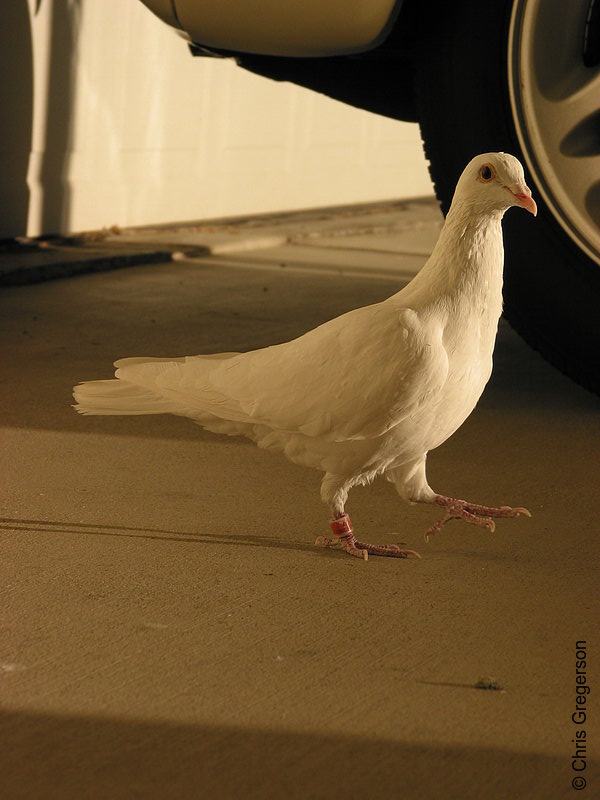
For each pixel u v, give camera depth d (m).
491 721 3.62
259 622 4.22
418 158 16.64
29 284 10.16
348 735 3.50
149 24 12.33
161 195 12.98
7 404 6.76
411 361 4.29
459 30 6.86
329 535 5.08
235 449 6.19
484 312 4.43
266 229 13.25
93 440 6.23
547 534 5.19
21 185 11.37
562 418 6.89
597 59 6.64
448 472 5.95
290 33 6.81
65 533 4.97
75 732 3.46
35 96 11.30
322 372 4.45
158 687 3.74
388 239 13.68
